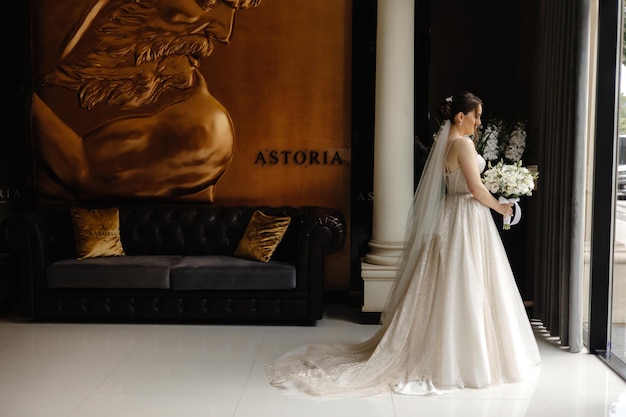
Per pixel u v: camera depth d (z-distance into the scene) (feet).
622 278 14.78
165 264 18.02
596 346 15.19
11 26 20.52
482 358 12.92
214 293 17.80
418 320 13.35
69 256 19.30
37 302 17.93
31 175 20.83
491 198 13.42
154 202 20.80
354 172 20.35
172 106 20.67
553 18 16.29
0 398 12.47
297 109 20.51
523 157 18.86
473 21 19.81
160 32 20.59
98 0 20.61
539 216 17.26
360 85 20.21
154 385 13.19
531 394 12.68
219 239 19.66
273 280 17.65
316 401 12.34
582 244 14.99
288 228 19.19
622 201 14.73
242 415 11.66
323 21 20.27
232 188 20.79
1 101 20.53
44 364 14.53
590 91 16.49
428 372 13.10
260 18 20.40
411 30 18.39
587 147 16.67
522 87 19.33
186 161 20.71
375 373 13.24
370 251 19.27
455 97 13.80
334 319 18.76
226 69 20.56
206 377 13.69
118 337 16.74
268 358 15.02
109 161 20.79
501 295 13.38
